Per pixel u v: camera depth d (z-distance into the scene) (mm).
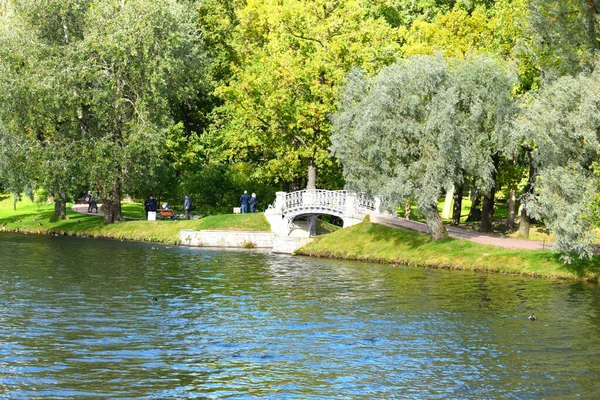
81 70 65438
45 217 79750
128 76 67500
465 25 61562
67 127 68938
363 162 51938
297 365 26484
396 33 73625
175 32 67312
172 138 75125
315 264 51469
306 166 68750
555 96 43281
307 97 66312
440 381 25031
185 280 43438
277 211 65062
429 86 49312
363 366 26438
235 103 70875
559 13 46281
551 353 28172
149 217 73000
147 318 33000
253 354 27703
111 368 25859
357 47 64875
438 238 52625
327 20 67188
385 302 37000
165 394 23609
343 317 33594
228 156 77500
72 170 67438
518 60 52812
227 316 33656
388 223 58125
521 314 34375
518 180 60719
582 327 32031
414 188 49906
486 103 49188
